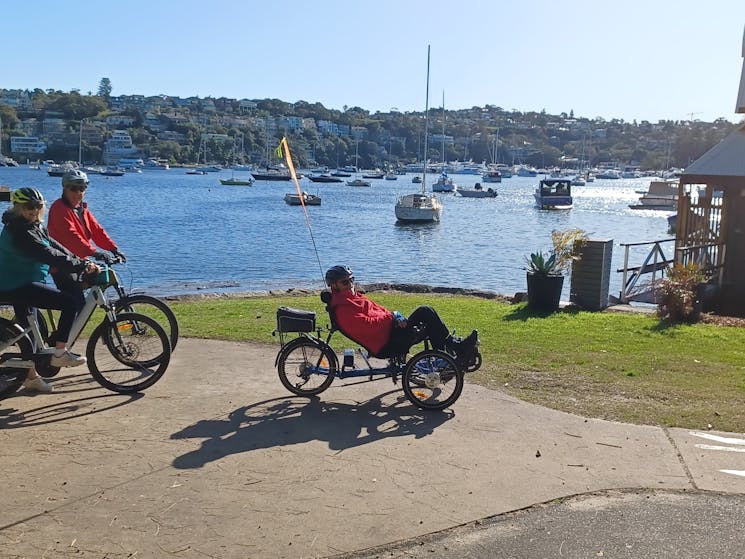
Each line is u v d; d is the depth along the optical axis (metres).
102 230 7.52
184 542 4.12
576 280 12.37
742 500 4.71
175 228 48.09
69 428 5.80
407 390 6.37
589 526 4.36
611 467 5.18
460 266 31.25
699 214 14.66
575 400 6.72
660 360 8.30
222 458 5.25
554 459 5.31
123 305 7.23
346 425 5.96
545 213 73.38
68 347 6.48
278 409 6.34
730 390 7.10
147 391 6.78
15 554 3.96
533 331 10.03
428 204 57.06
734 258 14.66
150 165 182.12
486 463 5.23
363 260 33.31
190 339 9.03
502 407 6.45
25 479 4.87
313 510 4.51
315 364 6.72
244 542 4.14
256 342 8.88
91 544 4.08
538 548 4.12
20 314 6.42
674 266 12.32
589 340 9.41
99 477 4.91
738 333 10.02
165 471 5.03
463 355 6.47
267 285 23.56
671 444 5.61
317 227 51.47
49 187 94.62
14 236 6.13
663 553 4.08
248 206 73.69
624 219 66.81
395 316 6.56
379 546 4.12
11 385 6.45
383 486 4.85
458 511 4.53
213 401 6.52
